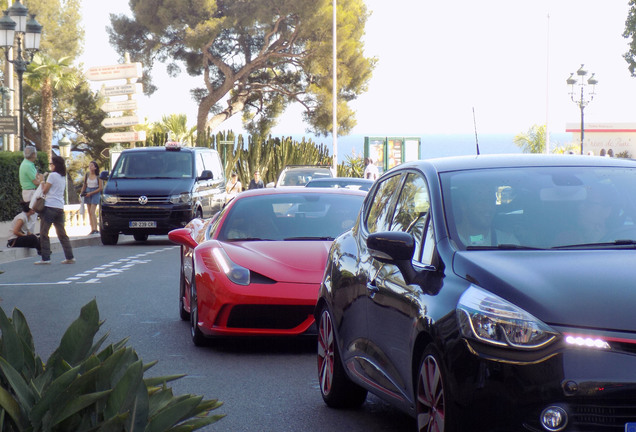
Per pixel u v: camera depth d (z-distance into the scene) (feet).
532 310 13.73
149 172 78.18
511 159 19.16
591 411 13.11
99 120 203.82
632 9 104.73
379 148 174.29
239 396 22.33
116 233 77.00
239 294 27.02
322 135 198.18
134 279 48.67
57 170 58.34
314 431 19.02
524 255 15.62
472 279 14.87
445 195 17.53
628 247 16.28
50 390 11.24
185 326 33.12
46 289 44.45
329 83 186.70
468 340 13.94
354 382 19.86
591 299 13.82
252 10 173.68
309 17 177.17
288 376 24.70
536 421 13.26
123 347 12.11
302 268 27.76
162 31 174.81
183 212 75.66
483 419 13.62
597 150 194.80
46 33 210.38
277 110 202.49
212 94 189.47
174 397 12.43
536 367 13.33
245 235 30.66
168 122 204.85
